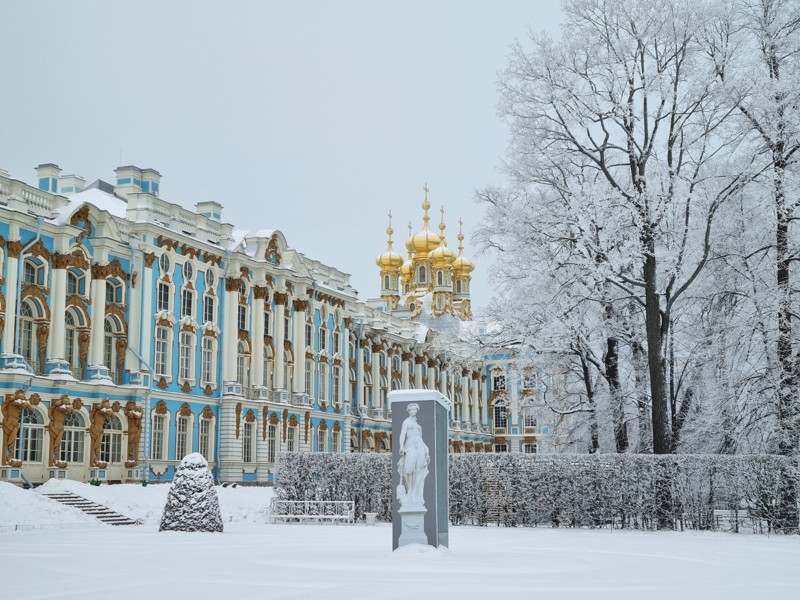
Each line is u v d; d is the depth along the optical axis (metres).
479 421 110.56
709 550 29.36
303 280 72.56
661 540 34.56
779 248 42.41
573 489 43.84
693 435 46.34
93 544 28.45
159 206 57.88
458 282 126.00
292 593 16.36
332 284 80.81
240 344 65.06
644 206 42.50
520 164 47.12
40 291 48.09
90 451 50.06
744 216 44.91
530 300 47.25
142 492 47.72
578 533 39.41
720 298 45.97
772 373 42.19
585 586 18.14
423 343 98.06
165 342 57.47
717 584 19.05
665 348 45.97
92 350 51.47
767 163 42.94
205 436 61.22
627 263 42.31
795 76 41.62
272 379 68.88
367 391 87.38
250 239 68.00
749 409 43.59
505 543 32.09
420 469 23.91
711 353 44.78
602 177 48.81
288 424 69.62
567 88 44.22
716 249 45.19
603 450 53.41
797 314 41.56
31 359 47.91
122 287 54.22
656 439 42.81
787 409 40.97
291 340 71.88
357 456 50.94
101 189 61.19
